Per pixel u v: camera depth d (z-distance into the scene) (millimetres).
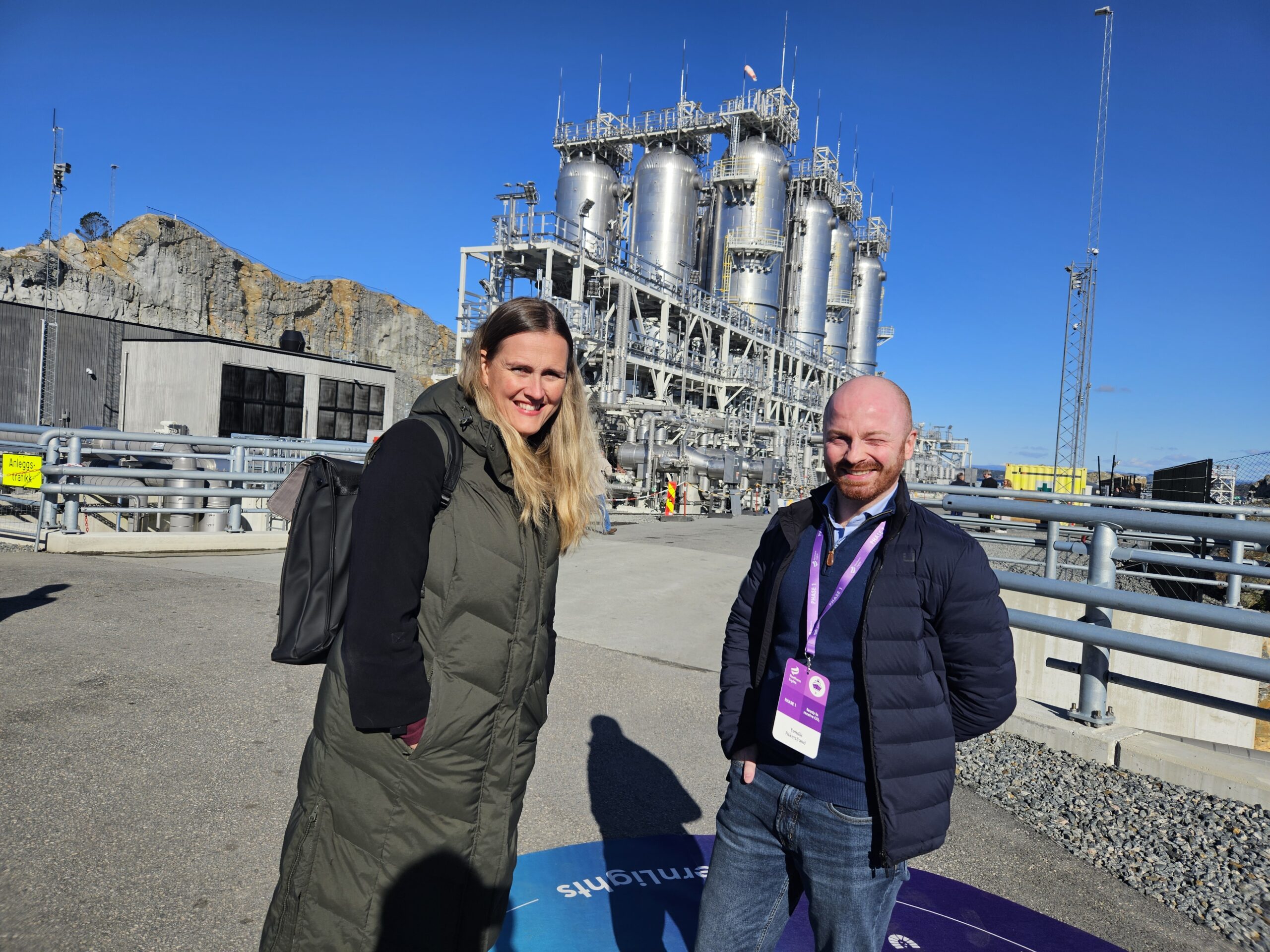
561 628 6957
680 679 5656
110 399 35594
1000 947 2643
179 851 2896
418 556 1531
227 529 10547
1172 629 6348
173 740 3844
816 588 1960
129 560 8547
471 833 1655
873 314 72062
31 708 4059
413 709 1517
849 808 1805
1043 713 4844
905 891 2979
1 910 2447
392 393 24891
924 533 1849
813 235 58406
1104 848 3371
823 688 1849
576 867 3066
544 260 33094
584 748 4270
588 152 46406
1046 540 6590
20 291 54188
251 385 21438
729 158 50594
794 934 2752
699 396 45188
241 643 5473
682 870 3094
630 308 39406
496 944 2570
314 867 1618
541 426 1817
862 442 1843
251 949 2385
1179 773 4039
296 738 3982
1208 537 4422
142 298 62500
